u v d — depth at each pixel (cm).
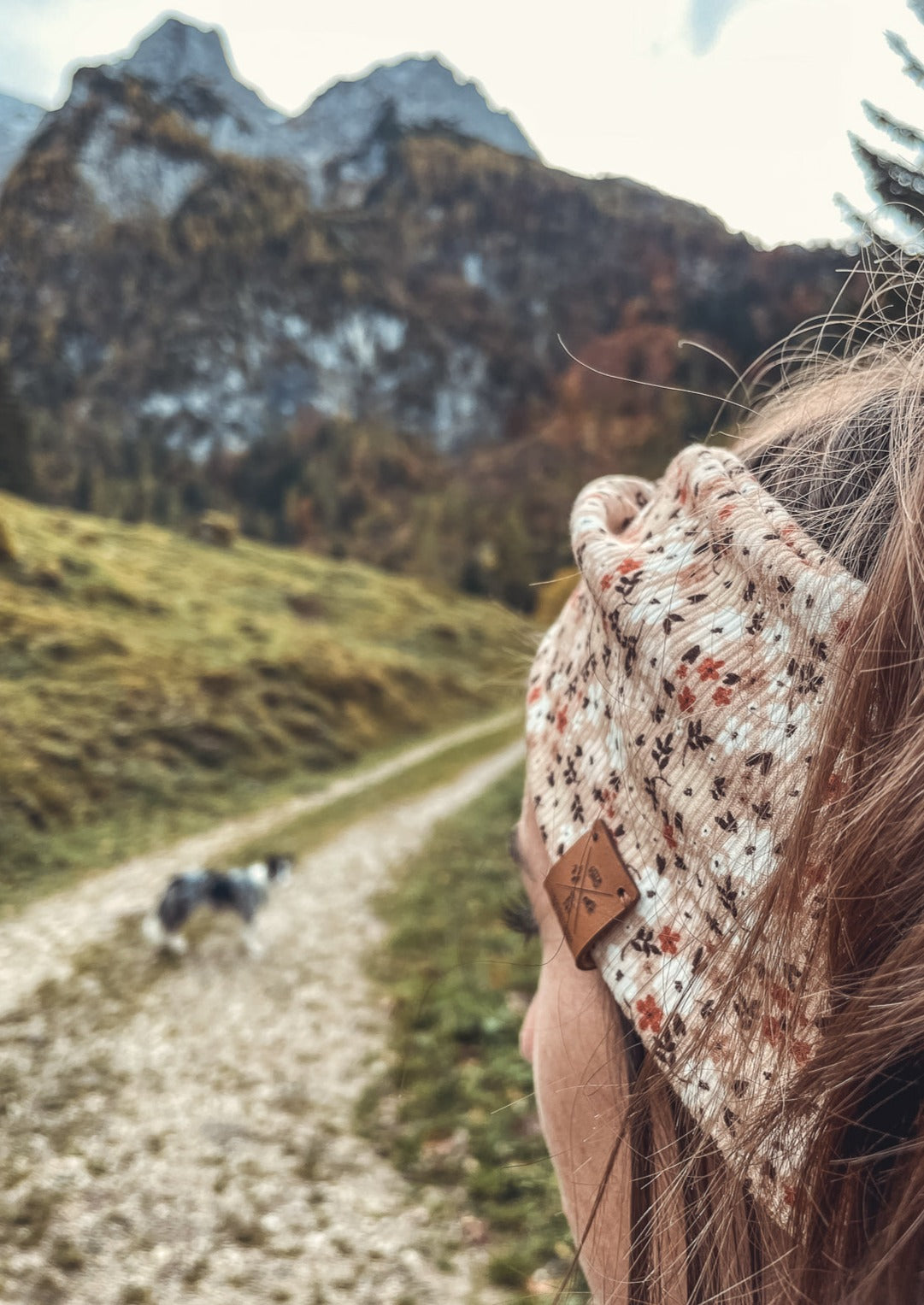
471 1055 618
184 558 3912
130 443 11050
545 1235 437
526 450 9881
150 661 2241
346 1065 646
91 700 1928
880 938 30
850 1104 30
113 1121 570
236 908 907
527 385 13362
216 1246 454
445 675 3519
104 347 12650
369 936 940
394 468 11494
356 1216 474
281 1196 494
